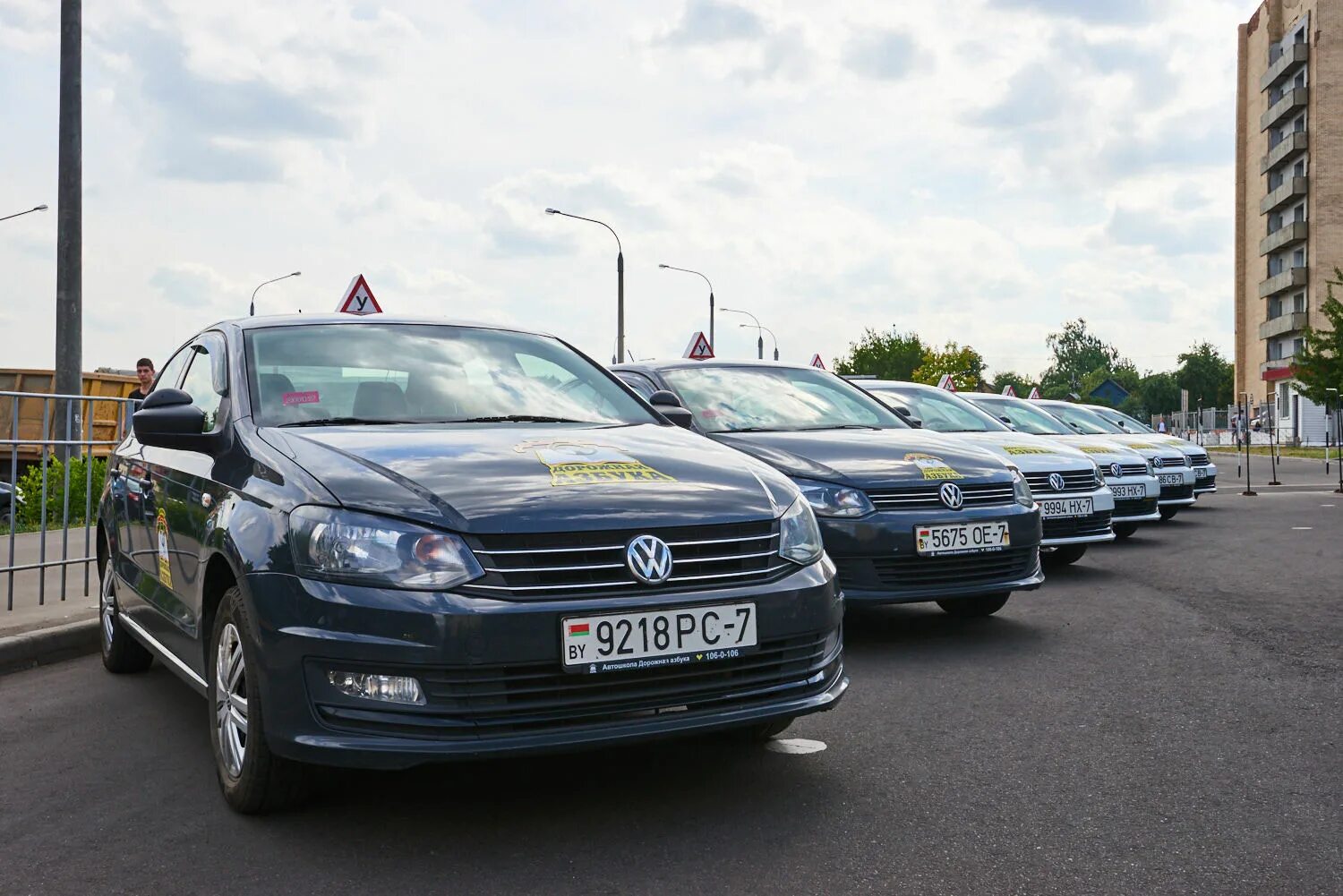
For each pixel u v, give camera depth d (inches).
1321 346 1775.3
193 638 167.5
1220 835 136.7
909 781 158.6
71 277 522.3
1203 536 501.0
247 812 147.3
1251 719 189.9
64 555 299.3
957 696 207.8
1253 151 2893.7
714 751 173.3
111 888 125.4
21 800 155.6
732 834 138.9
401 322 202.1
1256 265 2871.6
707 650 138.9
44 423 293.4
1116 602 315.0
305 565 135.2
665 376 311.4
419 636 129.3
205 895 123.2
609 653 133.9
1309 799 149.3
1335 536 488.4
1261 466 1311.5
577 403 192.7
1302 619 284.5
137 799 155.1
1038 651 249.1
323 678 132.3
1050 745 175.9
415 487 139.3
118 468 231.0
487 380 190.5
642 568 136.6
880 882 124.0
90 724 195.9
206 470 170.2
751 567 145.3
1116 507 467.8
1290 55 2551.7
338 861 132.0
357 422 170.7
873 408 314.2
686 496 145.7
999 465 265.7
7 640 245.6
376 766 130.6
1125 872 125.9
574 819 144.8
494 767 165.9
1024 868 127.3
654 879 125.6
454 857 133.0
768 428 288.7
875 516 245.4
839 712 197.2
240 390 175.8
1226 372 5600.4
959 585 251.4
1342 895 119.0
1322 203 2475.4
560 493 140.2
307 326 194.4
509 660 130.3
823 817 144.5
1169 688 212.4
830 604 151.8
